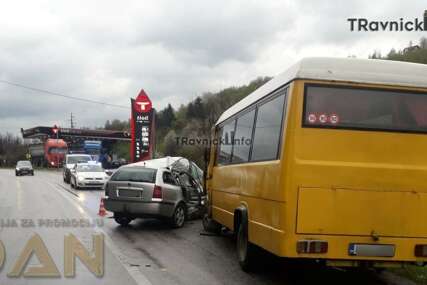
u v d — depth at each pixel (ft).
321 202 20.47
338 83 21.15
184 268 27.09
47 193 82.17
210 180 40.01
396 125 21.31
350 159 20.90
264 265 26.23
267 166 23.07
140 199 41.70
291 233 20.24
